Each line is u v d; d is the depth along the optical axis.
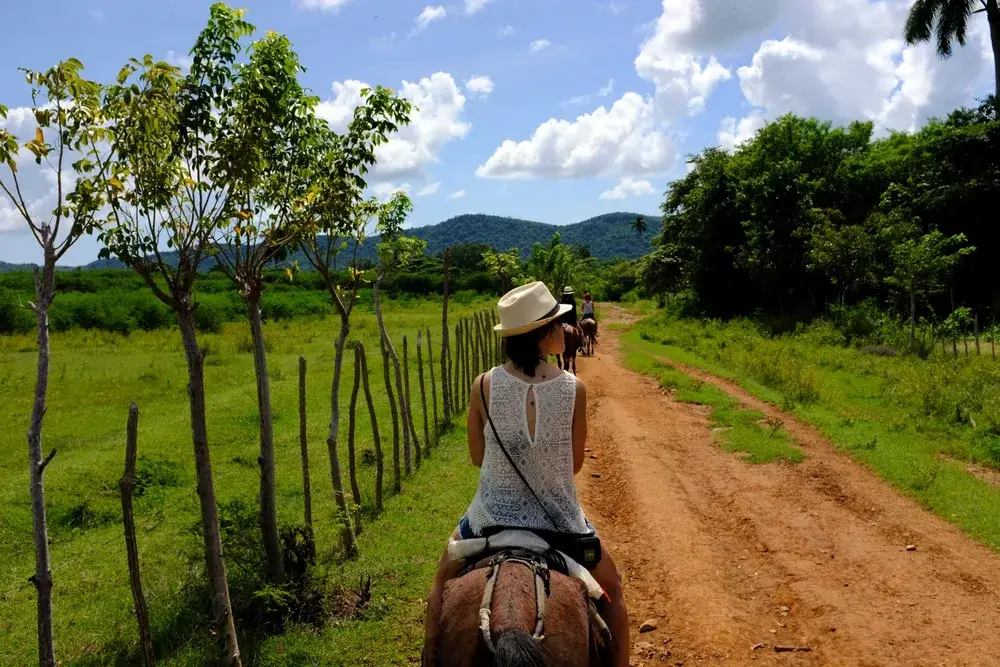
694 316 37.62
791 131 36.84
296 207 6.03
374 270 9.73
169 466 10.26
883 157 36.47
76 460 11.10
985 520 8.24
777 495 9.45
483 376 3.39
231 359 22.50
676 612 6.32
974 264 30.81
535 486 3.23
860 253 27.05
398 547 7.42
